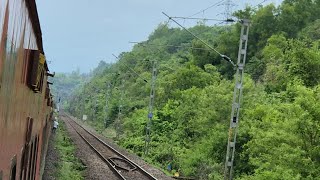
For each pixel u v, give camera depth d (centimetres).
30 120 601
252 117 2406
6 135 351
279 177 1583
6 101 341
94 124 8231
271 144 1766
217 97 2738
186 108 3569
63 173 1931
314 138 1648
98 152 3022
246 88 2764
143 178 2228
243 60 1834
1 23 285
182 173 2752
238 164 2366
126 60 9681
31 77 526
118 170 2344
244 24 1808
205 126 2786
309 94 1672
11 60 349
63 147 3014
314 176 1583
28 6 432
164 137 3878
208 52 6088
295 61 2962
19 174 500
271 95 2878
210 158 2591
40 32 630
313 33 5169
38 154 1030
